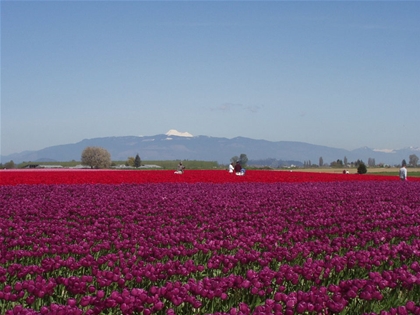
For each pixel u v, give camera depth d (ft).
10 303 27.71
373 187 115.55
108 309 26.73
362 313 26.61
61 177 132.77
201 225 55.77
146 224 50.19
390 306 28.94
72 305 24.13
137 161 449.48
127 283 31.40
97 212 59.47
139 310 24.68
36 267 31.17
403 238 48.80
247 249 40.55
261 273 28.96
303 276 31.37
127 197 77.92
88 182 121.70
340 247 41.98
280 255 36.32
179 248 37.83
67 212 60.90
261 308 23.98
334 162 607.78
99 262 33.40
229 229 48.26
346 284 27.86
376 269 36.70
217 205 70.69
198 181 129.49
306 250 37.88
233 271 35.22
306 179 149.59
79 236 42.34
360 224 52.75
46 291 26.73
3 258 34.65
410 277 29.45
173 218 57.77
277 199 80.38
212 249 39.04
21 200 73.20
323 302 25.03
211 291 26.37
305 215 63.41
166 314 25.68
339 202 83.56
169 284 26.27
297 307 24.72
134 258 33.96
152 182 123.95
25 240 40.01
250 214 66.44
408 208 72.59
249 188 104.73
